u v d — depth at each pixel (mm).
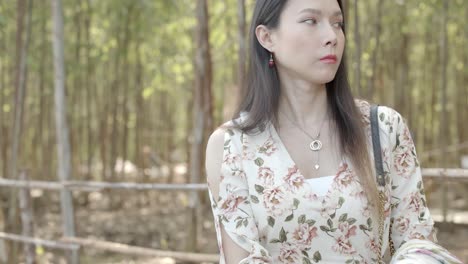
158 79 8445
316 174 1641
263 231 1625
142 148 9078
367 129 1661
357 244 1592
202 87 5648
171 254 4066
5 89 8164
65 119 4543
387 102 8602
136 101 8828
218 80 10219
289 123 1691
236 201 1642
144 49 8992
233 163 1654
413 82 10070
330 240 1589
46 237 6742
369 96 5465
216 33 8047
